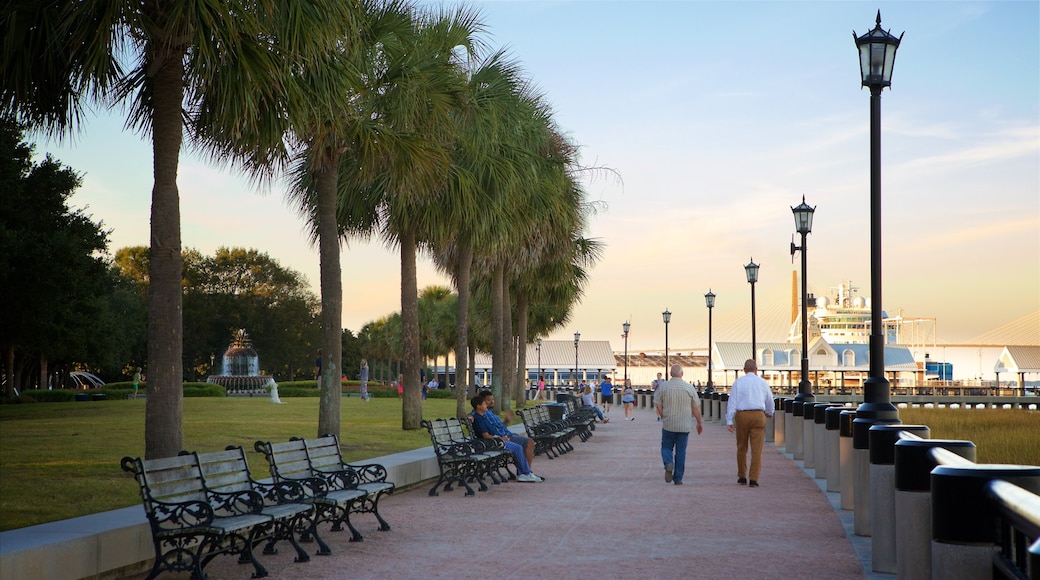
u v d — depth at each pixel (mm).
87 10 9445
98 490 10445
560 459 20203
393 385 68625
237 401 41031
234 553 7777
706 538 9719
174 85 10586
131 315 70125
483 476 14570
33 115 10836
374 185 20703
